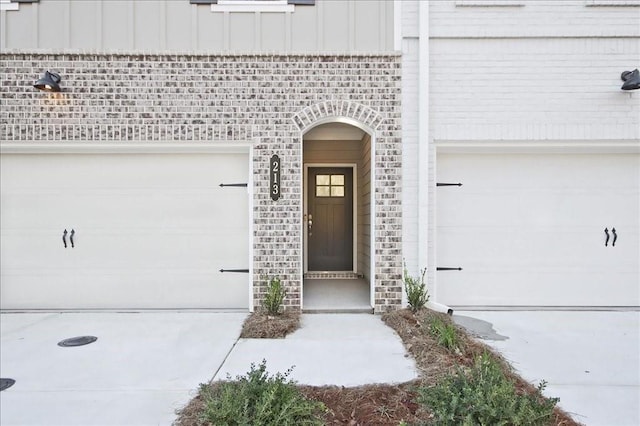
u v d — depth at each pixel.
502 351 3.67
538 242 5.31
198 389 2.89
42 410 2.64
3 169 5.15
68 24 4.92
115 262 5.21
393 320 4.54
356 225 7.30
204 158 5.22
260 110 4.98
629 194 5.29
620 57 5.02
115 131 4.93
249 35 5.00
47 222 5.19
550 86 5.04
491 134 5.05
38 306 5.17
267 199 4.99
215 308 5.22
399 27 5.04
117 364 3.40
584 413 2.59
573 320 4.75
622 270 5.30
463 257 5.31
